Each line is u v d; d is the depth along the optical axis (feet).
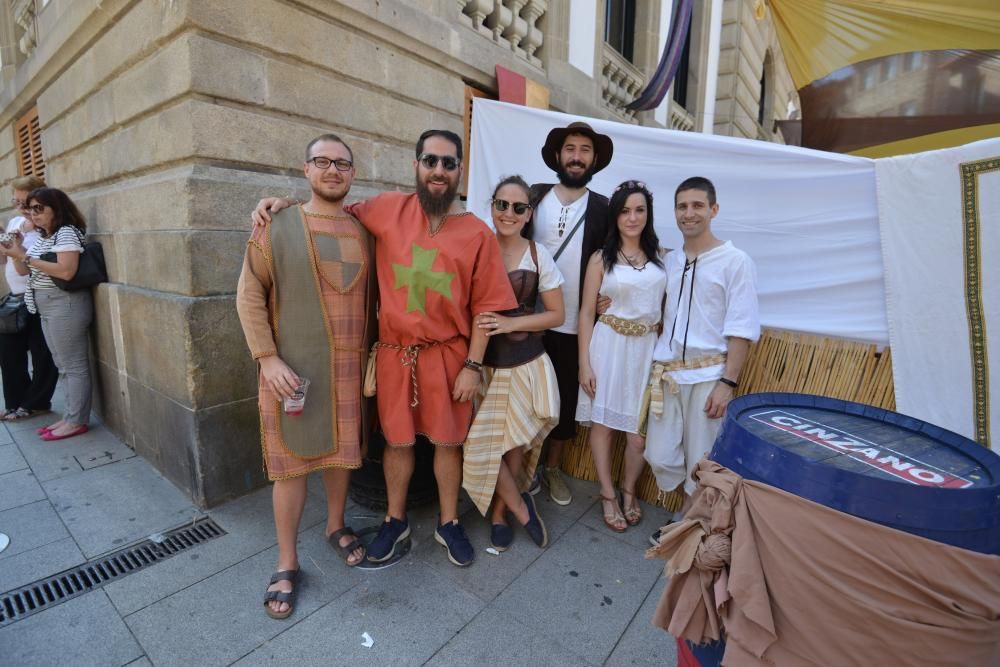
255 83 8.84
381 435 8.25
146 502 8.69
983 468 3.61
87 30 10.23
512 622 6.31
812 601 3.34
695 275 7.66
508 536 7.82
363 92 10.94
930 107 11.96
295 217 6.23
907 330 7.50
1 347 12.02
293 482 6.50
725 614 3.78
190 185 7.97
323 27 9.87
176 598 6.52
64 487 9.14
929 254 7.29
